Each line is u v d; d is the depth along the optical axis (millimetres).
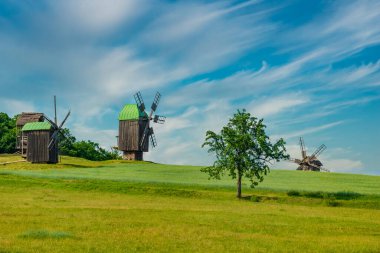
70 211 45562
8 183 75875
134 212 46312
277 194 71750
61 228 33969
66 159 142875
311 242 31250
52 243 27328
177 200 62594
